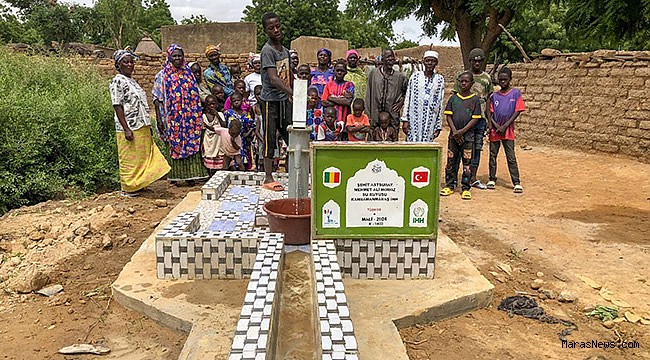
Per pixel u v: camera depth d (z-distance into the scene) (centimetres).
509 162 732
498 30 1517
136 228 512
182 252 354
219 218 446
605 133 1009
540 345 303
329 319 235
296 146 418
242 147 746
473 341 304
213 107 733
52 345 293
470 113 668
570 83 1083
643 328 326
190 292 337
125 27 3073
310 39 1494
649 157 920
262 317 233
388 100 718
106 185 749
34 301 351
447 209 626
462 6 1562
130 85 637
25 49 1432
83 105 800
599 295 375
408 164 350
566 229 543
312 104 696
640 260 449
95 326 313
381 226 357
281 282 321
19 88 832
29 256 432
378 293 340
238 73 871
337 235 356
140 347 292
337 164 348
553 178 828
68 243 455
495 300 361
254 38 1488
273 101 528
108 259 426
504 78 719
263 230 424
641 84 930
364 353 264
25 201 653
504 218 585
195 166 729
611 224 562
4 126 673
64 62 1061
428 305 322
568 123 1092
